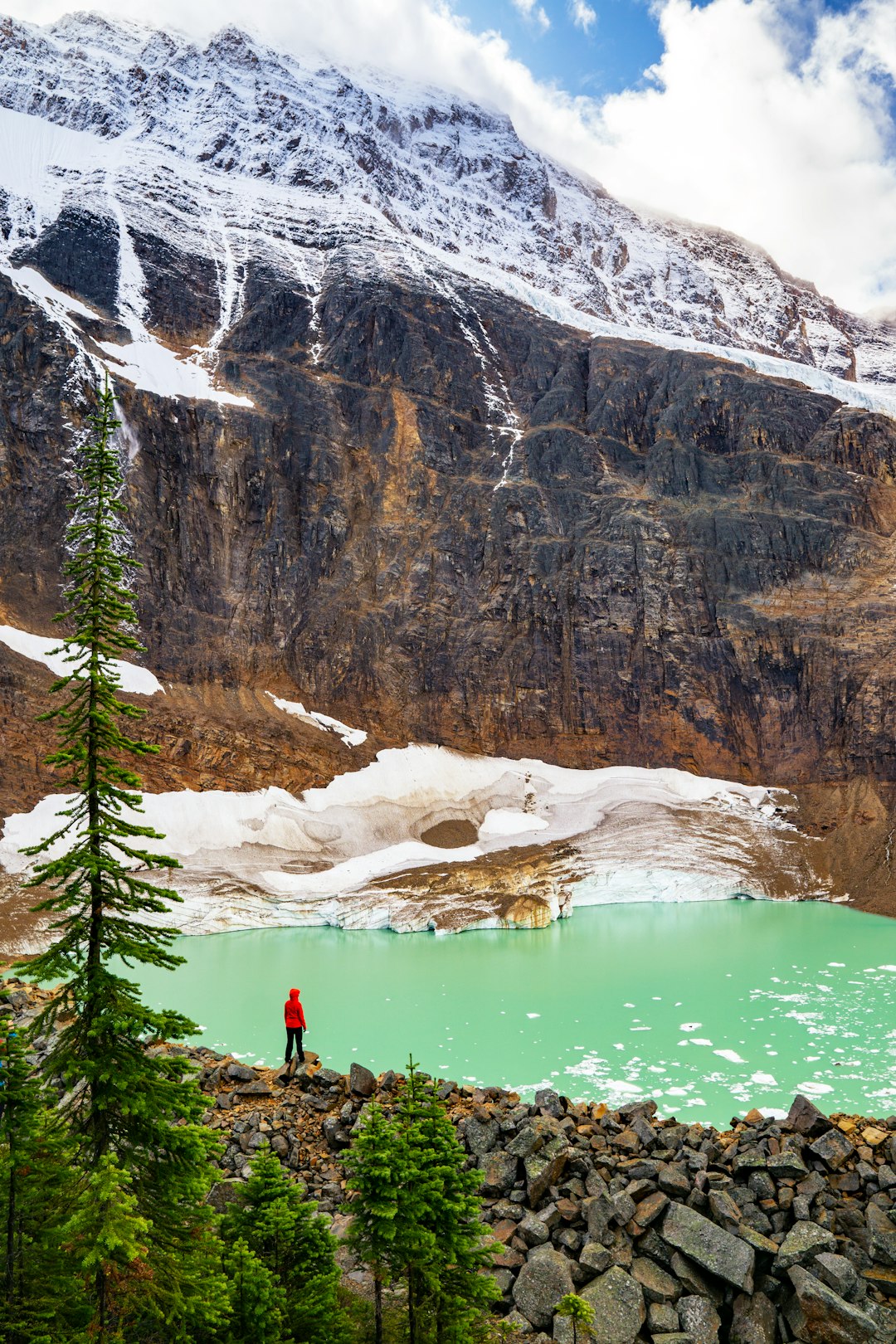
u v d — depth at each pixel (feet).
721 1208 46.80
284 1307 33.78
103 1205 28.58
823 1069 75.05
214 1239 33.86
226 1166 50.52
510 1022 87.15
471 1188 38.01
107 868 31.48
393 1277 36.19
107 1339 29.53
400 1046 79.56
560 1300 41.39
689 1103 67.56
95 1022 30.25
